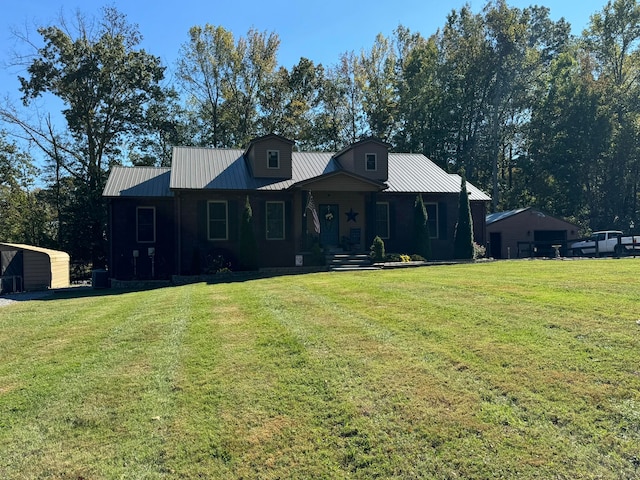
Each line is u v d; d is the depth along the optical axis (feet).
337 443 12.56
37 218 106.73
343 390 15.30
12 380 17.98
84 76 99.66
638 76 129.29
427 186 72.02
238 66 126.31
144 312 30.09
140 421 14.08
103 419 14.30
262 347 20.12
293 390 15.58
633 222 120.67
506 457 11.48
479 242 74.28
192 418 14.11
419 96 127.13
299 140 130.72
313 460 11.96
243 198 63.77
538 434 12.23
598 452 11.39
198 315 27.61
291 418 13.85
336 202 69.62
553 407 13.35
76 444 13.07
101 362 19.51
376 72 135.03
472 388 14.83
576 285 30.01
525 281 33.30
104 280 62.23
